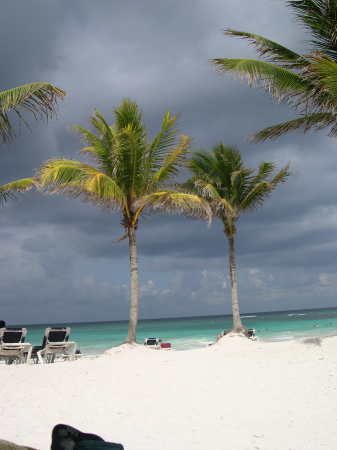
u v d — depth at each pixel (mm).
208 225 11195
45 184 9328
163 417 4652
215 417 4551
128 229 12227
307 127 10133
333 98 8609
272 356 9125
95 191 10172
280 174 14305
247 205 15102
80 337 47375
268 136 10484
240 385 6270
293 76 8984
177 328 66000
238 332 13609
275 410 4672
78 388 6469
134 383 6879
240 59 8422
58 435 1304
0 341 9750
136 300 11805
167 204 11328
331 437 3604
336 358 7969
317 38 9156
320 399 5000
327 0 8195
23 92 4602
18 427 4211
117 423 4426
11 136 4734
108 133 11906
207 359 9391
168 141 12258
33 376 7496
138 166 11859
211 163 15812
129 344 11133
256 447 3498
